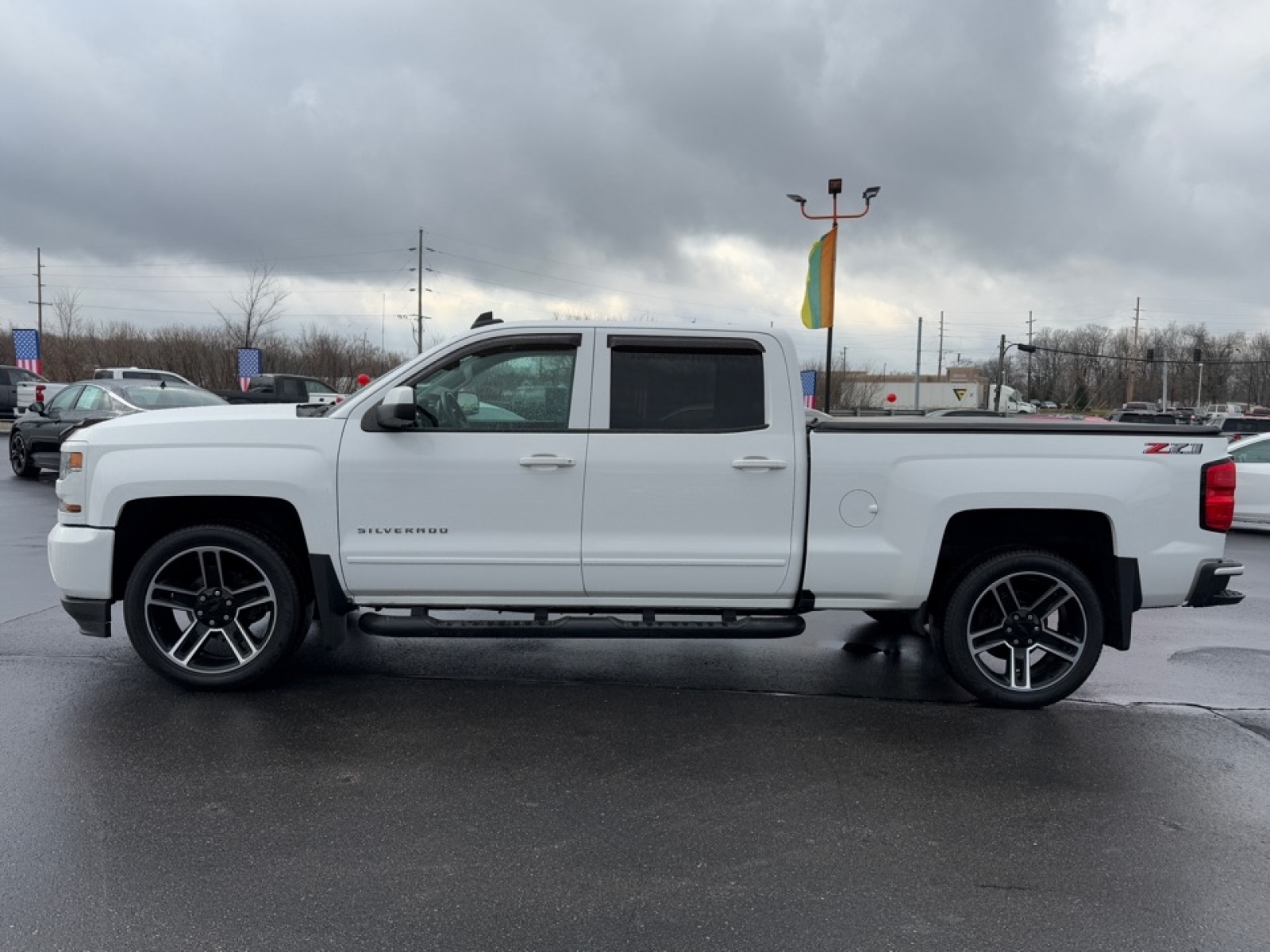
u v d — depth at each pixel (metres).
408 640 5.95
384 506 4.52
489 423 4.61
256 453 4.50
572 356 4.58
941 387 59.72
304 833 3.32
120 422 4.68
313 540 4.52
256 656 4.69
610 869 3.12
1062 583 4.64
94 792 3.61
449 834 3.34
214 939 2.67
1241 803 3.72
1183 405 91.69
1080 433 4.55
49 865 3.06
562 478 4.50
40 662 5.24
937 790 3.80
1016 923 2.84
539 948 2.67
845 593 4.64
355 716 4.51
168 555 4.57
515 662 5.52
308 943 2.66
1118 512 4.51
